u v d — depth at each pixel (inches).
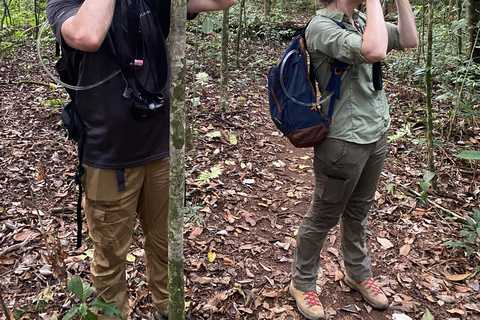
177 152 51.6
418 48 243.9
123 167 66.0
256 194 135.9
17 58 249.8
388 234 120.0
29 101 194.5
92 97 62.4
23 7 328.2
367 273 94.8
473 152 90.0
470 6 196.9
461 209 131.0
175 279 58.1
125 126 63.6
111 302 66.9
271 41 318.7
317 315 88.3
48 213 118.6
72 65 61.7
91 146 65.3
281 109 77.9
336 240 117.0
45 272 97.1
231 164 150.7
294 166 156.1
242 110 198.2
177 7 46.3
